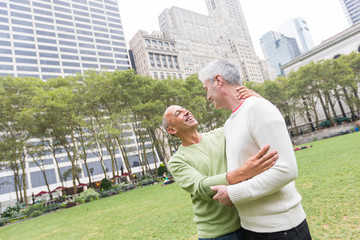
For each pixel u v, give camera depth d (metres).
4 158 25.17
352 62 42.88
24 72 59.56
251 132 1.16
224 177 1.19
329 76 40.88
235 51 122.25
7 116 22.66
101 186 25.20
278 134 1.04
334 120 47.16
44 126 24.22
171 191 14.01
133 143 57.25
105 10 83.44
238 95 1.33
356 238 3.07
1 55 57.28
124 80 25.33
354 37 56.44
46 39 66.12
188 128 1.69
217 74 1.38
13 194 45.44
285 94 45.34
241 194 1.06
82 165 52.62
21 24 62.97
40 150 28.56
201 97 29.14
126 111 26.73
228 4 139.00
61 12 72.00
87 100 24.86
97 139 24.95
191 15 111.94
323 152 14.60
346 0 137.75
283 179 0.99
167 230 5.48
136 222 7.22
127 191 23.91
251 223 1.22
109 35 80.38
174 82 31.44
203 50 101.69
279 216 1.12
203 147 1.71
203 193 1.33
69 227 9.03
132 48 85.56
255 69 124.81
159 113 26.69
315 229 3.66
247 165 1.08
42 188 47.91
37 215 18.77
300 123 66.50
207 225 1.60
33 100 21.27
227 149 1.40
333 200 4.79
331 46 60.62
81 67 70.06
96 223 8.62
